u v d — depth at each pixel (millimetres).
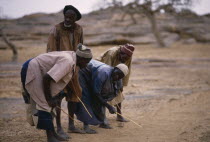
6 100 9922
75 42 6184
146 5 36312
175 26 43625
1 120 7367
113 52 6703
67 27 6102
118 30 40531
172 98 10172
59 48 6176
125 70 5957
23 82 5016
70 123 6121
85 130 6164
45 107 4898
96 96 5980
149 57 26203
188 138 5883
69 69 4930
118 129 6520
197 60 24906
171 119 7418
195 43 40500
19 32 35875
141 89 12023
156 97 10391
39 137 5938
